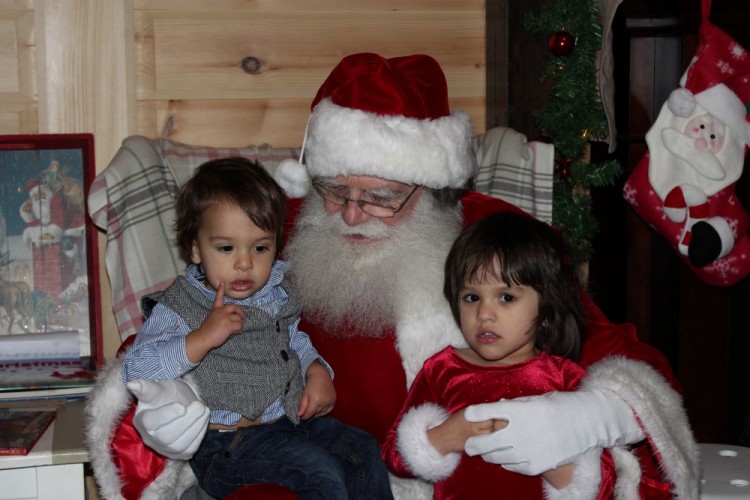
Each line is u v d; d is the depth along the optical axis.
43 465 1.57
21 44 2.14
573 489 1.40
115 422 1.53
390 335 1.65
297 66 2.30
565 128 2.21
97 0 2.16
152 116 2.23
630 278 2.56
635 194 2.28
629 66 2.46
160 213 1.95
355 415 1.67
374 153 1.58
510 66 2.29
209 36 2.24
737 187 2.49
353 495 1.50
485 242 1.48
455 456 1.47
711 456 1.85
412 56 1.75
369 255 1.63
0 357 2.04
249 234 1.47
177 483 1.56
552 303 1.50
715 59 2.13
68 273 2.13
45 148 2.12
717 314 2.61
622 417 1.43
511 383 1.51
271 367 1.52
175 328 1.49
